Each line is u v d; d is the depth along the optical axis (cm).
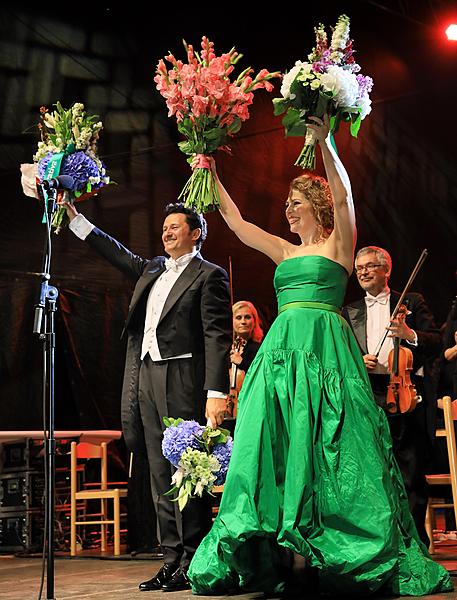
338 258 340
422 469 434
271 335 331
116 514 598
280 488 310
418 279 898
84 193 384
